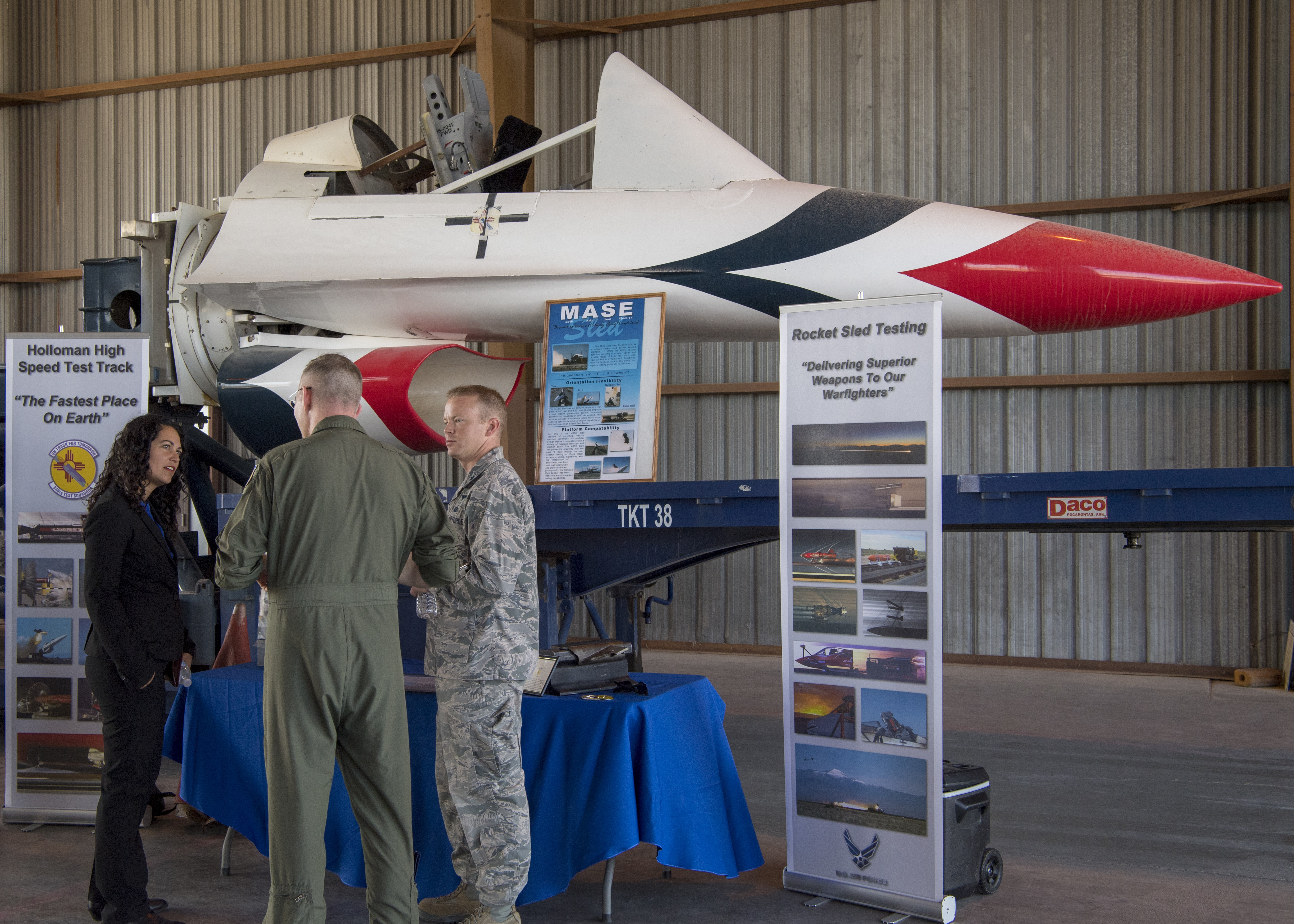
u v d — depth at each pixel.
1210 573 6.96
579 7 8.27
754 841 2.96
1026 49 7.33
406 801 2.34
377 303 4.36
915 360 2.74
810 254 4.01
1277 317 6.93
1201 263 3.98
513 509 2.53
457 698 2.51
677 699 2.84
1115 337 7.21
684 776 2.78
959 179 7.48
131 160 9.39
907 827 2.77
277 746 2.25
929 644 2.72
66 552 3.55
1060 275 3.92
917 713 2.74
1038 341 7.35
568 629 3.55
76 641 3.57
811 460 2.93
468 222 4.28
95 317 5.44
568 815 2.68
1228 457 6.98
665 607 8.13
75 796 3.61
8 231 9.75
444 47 8.34
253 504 2.24
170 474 2.89
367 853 2.32
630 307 3.74
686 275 4.04
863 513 2.83
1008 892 3.03
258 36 9.02
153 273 5.01
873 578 2.82
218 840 3.57
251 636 4.29
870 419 2.82
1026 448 7.35
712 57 7.99
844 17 7.70
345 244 4.33
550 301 3.90
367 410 4.24
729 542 3.65
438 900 2.77
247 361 4.50
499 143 4.75
